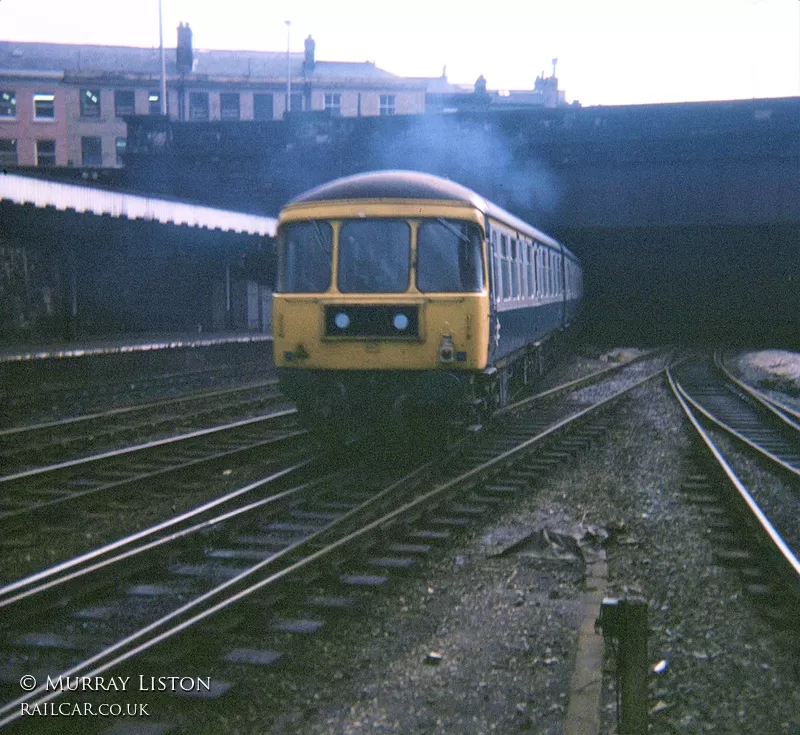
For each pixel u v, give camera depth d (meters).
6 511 8.19
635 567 6.79
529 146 31.62
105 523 7.96
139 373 19.27
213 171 35.34
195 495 9.08
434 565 6.82
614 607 3.47
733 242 41.53
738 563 6.80
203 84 56.56
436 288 10.29
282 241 10.76
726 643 5.23
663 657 5.00
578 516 8.40
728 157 29.98
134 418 14.23
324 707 4.46
